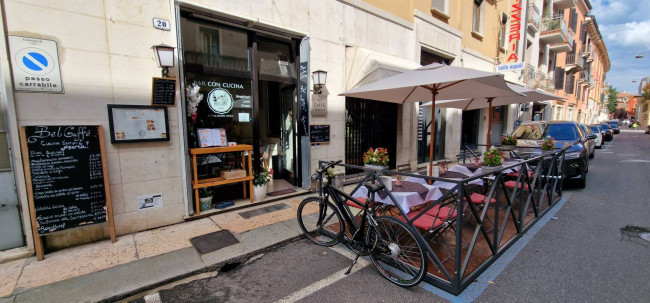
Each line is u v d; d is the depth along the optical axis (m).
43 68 3.13
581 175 6.46
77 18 3.30
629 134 34.06
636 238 3.89
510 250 3.56
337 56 6.12
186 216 4.30
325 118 5.99
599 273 3.00
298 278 2.99
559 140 7.50
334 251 3.58
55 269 2.98
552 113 21.33
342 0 6.09
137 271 2.96
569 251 3.52
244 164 4.95
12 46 2.97
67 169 3.28
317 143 5.89
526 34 13.95
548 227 4.32
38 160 3.11
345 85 6.35
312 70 5.66
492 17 12.13
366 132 7.37
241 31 5.03
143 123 3.79
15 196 3.21
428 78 3.52
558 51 20.36
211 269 3.11
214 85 4.75
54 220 3.23
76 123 3.36
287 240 3.75
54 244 3.36
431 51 8.90
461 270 2.75
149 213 3.98
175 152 4.13
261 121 6.84
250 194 5.00
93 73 3.43
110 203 3.54
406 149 8.29
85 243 3.55
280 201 5.28
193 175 4.45
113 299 2.59
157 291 2.76
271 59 5.51
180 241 3.64
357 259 3.35
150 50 3.82
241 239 3.71
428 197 3.38
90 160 3.40
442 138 10.43
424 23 8.34
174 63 4.00
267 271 3.13
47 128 3.14
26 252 3.21
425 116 9.77
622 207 5.27
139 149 3.83
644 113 53.09
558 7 20.27
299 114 5.77
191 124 4.50
